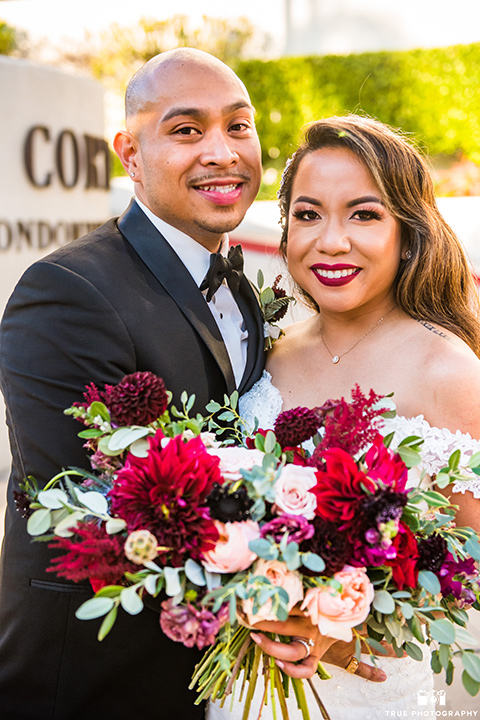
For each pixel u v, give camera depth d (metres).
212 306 1.97
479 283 4.80
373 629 1.44
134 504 1.23
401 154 1.76
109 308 1.70
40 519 1.29
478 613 3.39
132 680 1.79
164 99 1.84
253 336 2.06
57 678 1.77
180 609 1.20
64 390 1.70
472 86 7.59
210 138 1.87
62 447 1.69
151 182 1.90
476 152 7.62
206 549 1.22
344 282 1.76
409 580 1.30
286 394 1.96
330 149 1.75
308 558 1.20
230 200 1.92
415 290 1.84
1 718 1.82
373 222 1.74
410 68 7.71
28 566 1.78
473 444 1.63
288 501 1.24
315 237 1.76
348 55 7.92
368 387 1.80
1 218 4.59
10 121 4.62
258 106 8.18
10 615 1.83
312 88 8.01
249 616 1.27
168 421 1.44
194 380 1.81
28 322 1.74
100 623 1.74
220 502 1.24
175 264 1.88
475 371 1.70
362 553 1.26
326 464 1.33
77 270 1.73
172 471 1.25
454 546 1.46
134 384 1.36
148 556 1.18
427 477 1.74
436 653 1.40
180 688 1.81
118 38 9.33
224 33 8.91
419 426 1.67
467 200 6.44
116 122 9.58
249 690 1.48
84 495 1.32
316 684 1.72
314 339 2.01
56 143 5.07
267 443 1.37
